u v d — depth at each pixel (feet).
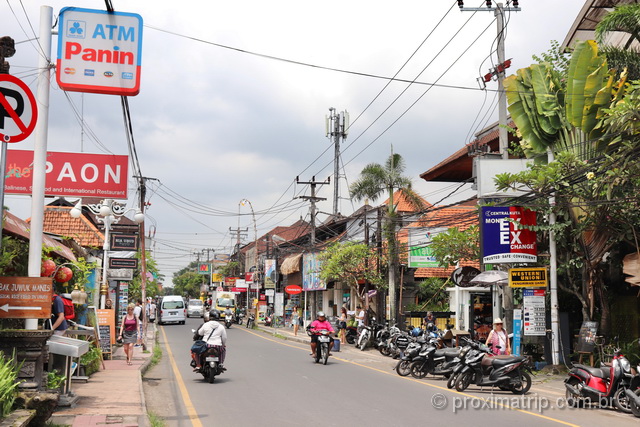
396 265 98.27
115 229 92.89
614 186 54.39
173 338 119.24
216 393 45.34
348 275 113.09
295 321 128.36
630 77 58.03
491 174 63.98
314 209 139.74
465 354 48.21
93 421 31.12
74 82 38.93
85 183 58.39
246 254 320.91
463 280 72.43
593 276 59.93
